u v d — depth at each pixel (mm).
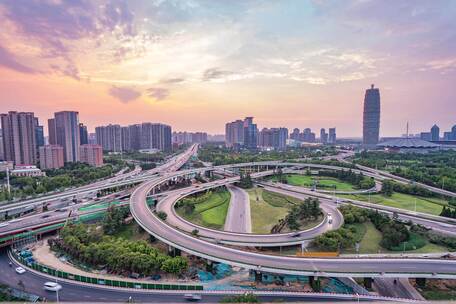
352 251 110938
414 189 198250
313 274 85375
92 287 84312
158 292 81812
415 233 125312
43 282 87375
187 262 95125
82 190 182125
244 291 82938
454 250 111750
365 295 80312
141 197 167625
